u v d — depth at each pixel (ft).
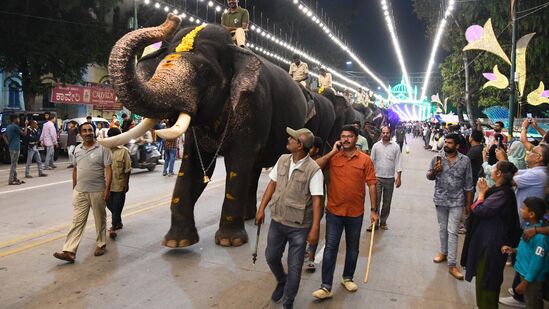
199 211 30.42
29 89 76.79
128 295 16.52
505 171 15.70
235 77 19.42
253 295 16.85
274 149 25.07
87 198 20.01
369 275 19.61
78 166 20.04
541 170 18.37
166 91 16.53
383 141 27.73
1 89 91.04
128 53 15.02
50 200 32.94
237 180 21.77
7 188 38.17
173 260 20.31
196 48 19.01
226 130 20.56
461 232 27.66
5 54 72.49
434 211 33.53
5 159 58.70
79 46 78.95
